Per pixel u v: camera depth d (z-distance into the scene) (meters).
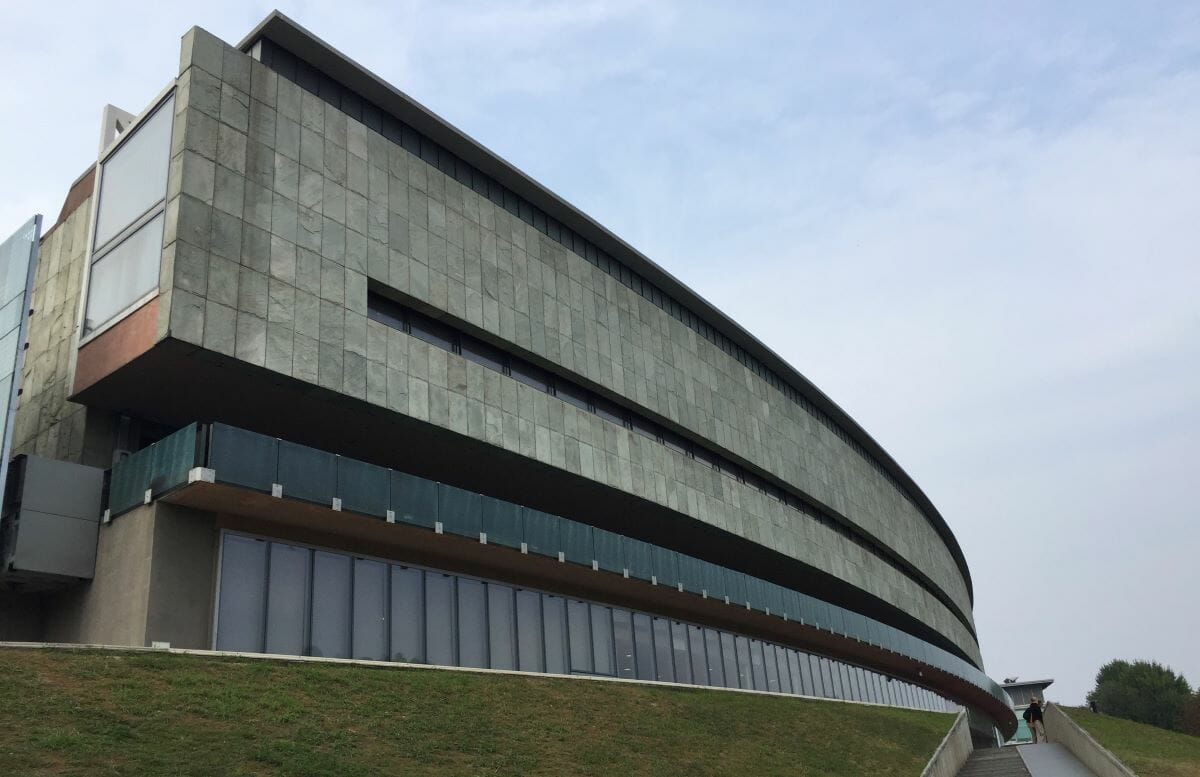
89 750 14.23
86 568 24.72
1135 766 30.88
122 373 25.78
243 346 25.77
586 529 32.84
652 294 44.16
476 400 32.28
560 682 26.25
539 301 36.50
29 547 23.95
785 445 51.69
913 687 58.69
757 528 46.16
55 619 25.53
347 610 26.30
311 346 27.50
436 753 18.25
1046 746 34.00
